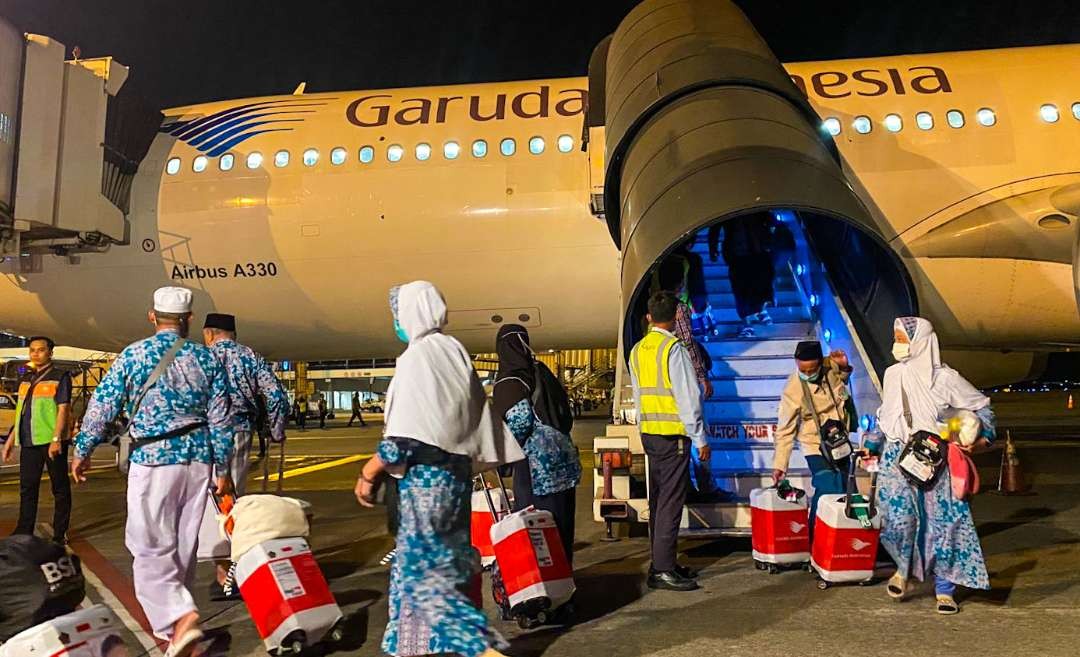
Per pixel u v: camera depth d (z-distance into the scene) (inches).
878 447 185.3
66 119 372.5
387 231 393.1
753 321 314.7
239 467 199.9
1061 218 351.6
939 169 365.4
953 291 377.1
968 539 166.9
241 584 152.9
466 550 124.1
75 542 283.6
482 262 393.7
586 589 198.7
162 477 148.0
